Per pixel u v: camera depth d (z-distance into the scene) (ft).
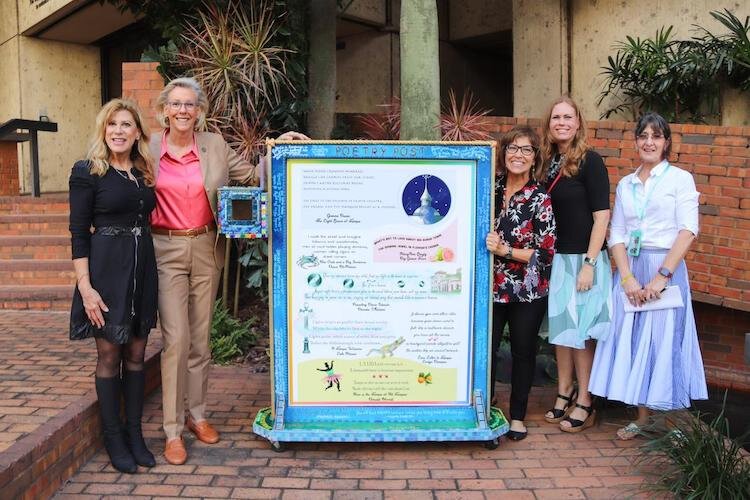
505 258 12.57
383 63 34.60
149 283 11.40
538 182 12.85
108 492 10.83
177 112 11.53
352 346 12.41
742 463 10.81
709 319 20.36
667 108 22.03
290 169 11.99
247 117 20.44
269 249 11.99
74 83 37.58
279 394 12.40
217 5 20.03
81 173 10.82
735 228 17.35
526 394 13.15
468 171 12.15
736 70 20.11
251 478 11.43
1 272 21.07
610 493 11.04
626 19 23.77
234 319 19.47
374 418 12.53
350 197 12.09
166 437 12.28
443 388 12.55
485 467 11.98
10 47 36.60
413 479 11.49
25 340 16.60
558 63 25.44
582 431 13.65
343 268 12.25
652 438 12.21
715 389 19.81
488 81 39.55
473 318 12.43
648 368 12.60
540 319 12.87
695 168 17.93
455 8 36.14
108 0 24.57
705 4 21.80
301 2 21.52
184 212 11.84
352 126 23.59
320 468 11.85
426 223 12.21
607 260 13.11
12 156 30.66
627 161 18.58
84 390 12.91
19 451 9.80
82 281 10.84
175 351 11.91
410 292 12.35
